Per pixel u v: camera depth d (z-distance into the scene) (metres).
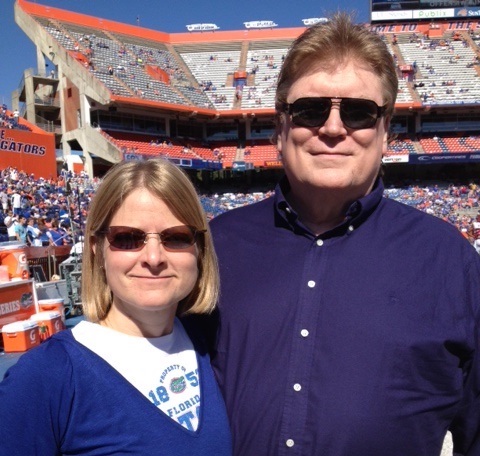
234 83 47.84
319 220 2.37
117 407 1.79
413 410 2.02
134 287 1.94
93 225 2.04
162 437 1.80
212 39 53.50
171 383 1.97
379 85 2.24
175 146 41.69
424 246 2.21
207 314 2.31
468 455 2.28
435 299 2.11
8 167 26.52
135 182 1.99
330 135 2.16
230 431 2.05
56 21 45.16
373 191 2.26
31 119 40.06
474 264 2.21
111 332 1.97
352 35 2.20
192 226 2.04
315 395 2.02
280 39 53.41
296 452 2.00
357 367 2.01
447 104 40.69
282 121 2.41
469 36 50.34
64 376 1.76
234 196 40.88
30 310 8.26
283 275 2.23
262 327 2.17
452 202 36.00
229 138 45.34
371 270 2.15
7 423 1.67
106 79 39.44
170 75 47.03
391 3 50.94
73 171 34.97
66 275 10.71
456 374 2.09
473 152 39.62
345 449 1.96
